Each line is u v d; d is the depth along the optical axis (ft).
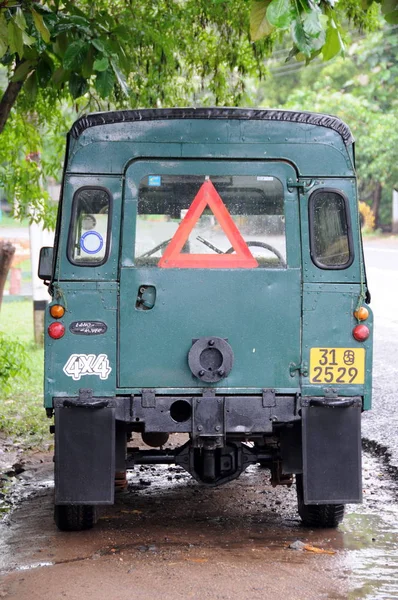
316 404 22.86
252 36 19.02
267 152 23.16
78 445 22.68
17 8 22.35
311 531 24.84
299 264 23.09
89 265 22.91
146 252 23.02
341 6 44.75
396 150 140.36
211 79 46.83
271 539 24.00
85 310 22.89
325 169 23.26
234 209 23.15
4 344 41.42
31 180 44.80
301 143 23.20
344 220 23.25
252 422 22.93
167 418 22.90
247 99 47.88
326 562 21.91
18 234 130.93
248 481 31.17
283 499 28.60
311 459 22.86
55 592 19.77
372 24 45.73
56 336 22.80
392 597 19.49
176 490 29.86
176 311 22.91
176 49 44.52
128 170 23.07
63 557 22.39
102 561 21.94
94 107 41.16
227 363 22.80
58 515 24.34
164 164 23.09
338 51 20.67
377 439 35.01
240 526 25.36
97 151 23.06
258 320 22.99
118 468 23.31
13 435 37.86
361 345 23.12
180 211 23.07
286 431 23.58
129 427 23.88
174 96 45.52
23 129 43.62
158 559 22.07
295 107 142.72
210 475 23.88
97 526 25.36
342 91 147.95
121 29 26.55
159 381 22.91
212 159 23.15
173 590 19.81
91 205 23.03
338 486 22.86
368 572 21.18
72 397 22.85
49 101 39.40
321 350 23.07
